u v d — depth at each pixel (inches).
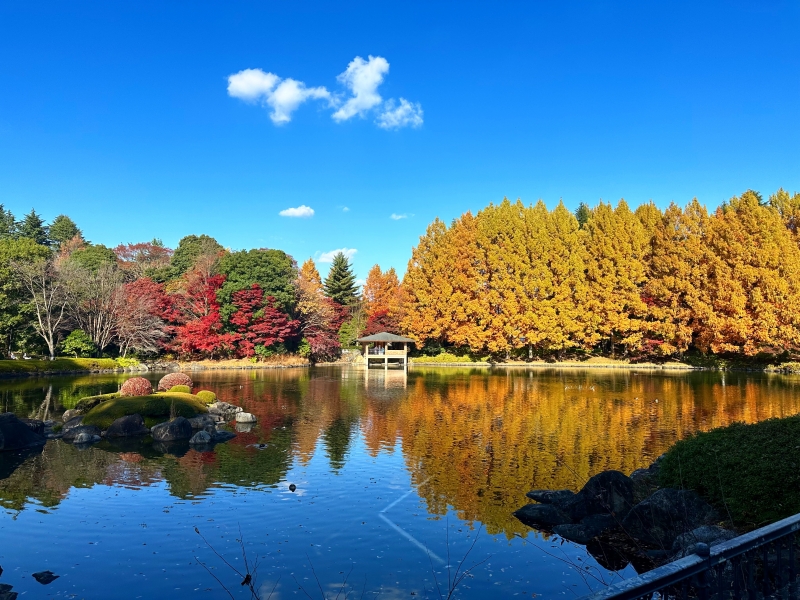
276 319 1941.4
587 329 1861.5
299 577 277.7
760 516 285.3
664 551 301.1
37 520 357.7
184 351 1856.5
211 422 690.8
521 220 2016.5
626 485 368.8
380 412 802.8
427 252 2193.7
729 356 1686.8
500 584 272.5
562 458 510.6
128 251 2869.1
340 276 2758.4
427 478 451.5
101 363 1577.3
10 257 1572.3
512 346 1952.5
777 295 1477.6
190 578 276.4
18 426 593.6
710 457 335.0
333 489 424.2
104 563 293.4
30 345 1601.9
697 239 1673.2
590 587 269.0
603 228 1923.0
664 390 1051.9
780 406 820.6
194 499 400.2
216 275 1936.5
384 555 304.5
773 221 1537.9
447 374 1540.4
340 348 2363.4
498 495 408.8
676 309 1689.2
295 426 692.7
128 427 648.4
